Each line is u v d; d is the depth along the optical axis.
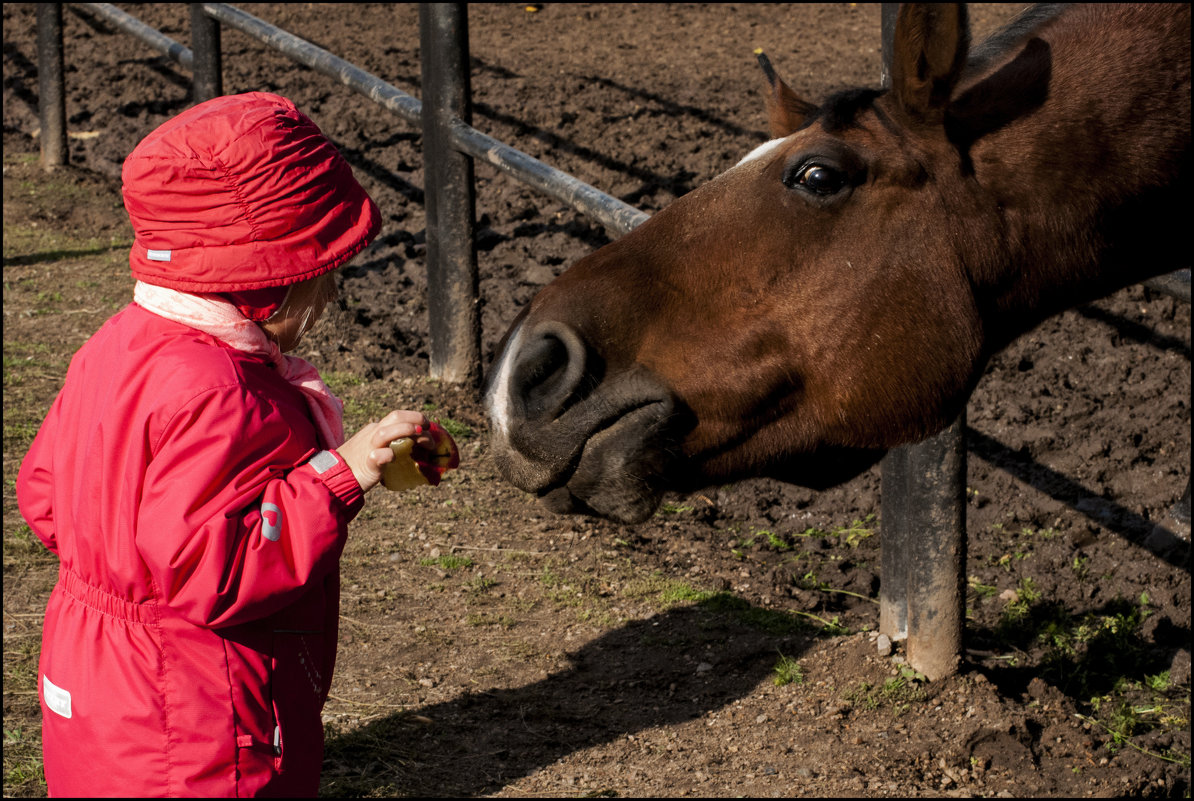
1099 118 1.99
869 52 8.69
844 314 2.02
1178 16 2.00
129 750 1.55
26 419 4.48
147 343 1.58
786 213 2.01
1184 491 3.86
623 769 2.71
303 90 7.93
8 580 3.43
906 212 1.99
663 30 9.48
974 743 2.80
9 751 2.67
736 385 2.04
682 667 3.12
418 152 7.09
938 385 2.06
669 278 2.04
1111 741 2.83
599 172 6.56
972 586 3.54
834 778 2.68
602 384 2.01
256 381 1.60
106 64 8.91
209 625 1.50
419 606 3.42
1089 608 3.41
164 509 1.48
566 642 3.24
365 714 2.91
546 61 8.55
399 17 9.82
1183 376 4.49
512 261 5.81
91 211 6.94
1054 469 4.07
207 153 1.51
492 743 2.81
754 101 7.55
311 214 1.56
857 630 3.28
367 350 5.22
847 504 4.04
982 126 2.00
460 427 4.54
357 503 1.60
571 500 2.09
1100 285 2.17
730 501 4.11
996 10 8.91
